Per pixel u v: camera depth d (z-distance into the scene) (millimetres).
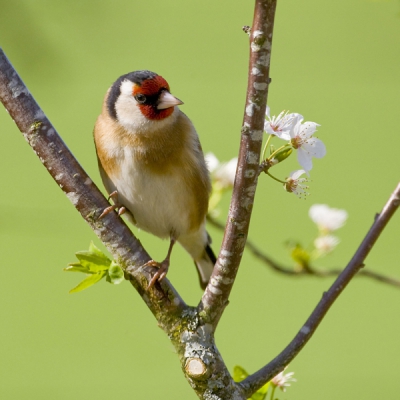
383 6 5293
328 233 4480
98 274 4348
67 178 4352
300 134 4344
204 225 4461
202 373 4336
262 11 4305
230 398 4336
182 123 4434
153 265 4348
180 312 4344
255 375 4344
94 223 4352
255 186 4324
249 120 4316
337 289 4352
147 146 4426
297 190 4344
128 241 4352
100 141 4434
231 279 4336
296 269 4477
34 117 4352
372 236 4355
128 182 4430
